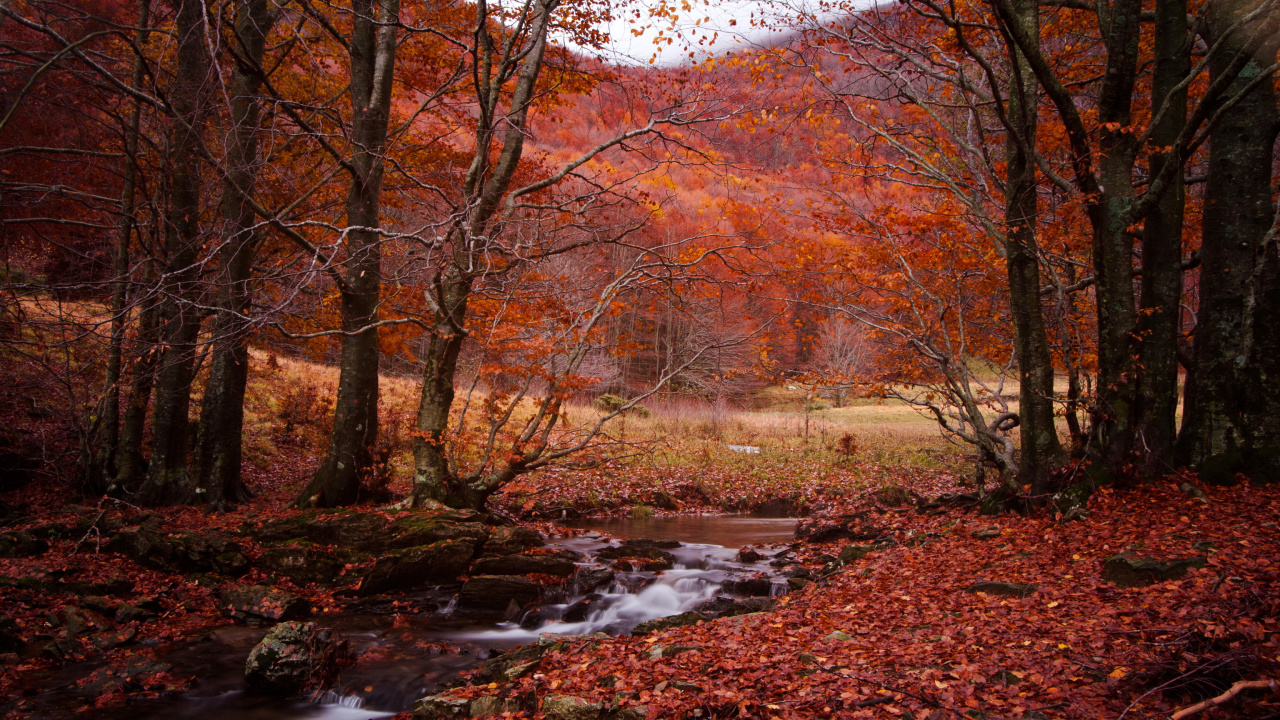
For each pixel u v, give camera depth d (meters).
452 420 19.84
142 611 7.32
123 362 10.77
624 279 11.30
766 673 4.85
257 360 21.97
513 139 10.86
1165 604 4.81
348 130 10.97
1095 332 11.68
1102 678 4.02
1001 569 6.74
